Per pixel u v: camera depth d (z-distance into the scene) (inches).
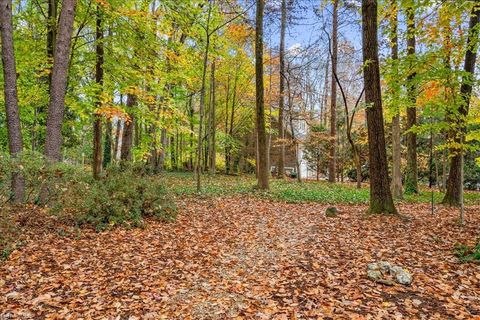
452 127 340.5
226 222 354.3
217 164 1283.2
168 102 506.3
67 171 289.9
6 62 318.7
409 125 621.6
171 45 477.1
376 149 362.0
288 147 1330.0
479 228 299.9
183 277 208.4
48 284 193.3
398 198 568.1
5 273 204.1
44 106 569.0
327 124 1424.7
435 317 152.9
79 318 159.9
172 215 354.3
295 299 176.1
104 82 449.4
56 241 258.5
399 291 180.9
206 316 161.9
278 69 997.8
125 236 283.4
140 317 161.0
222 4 627.2
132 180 345.4
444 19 299.7
